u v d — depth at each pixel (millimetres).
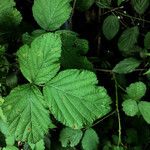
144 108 559
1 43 564
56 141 623
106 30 617
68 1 518
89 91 461
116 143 613
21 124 457
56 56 463
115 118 649
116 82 628
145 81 674
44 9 519
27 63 471
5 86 558
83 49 545
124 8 664
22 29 577
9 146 584
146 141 651
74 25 688
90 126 586
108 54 703
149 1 622
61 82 464
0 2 549
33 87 466
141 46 685
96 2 627
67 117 457
